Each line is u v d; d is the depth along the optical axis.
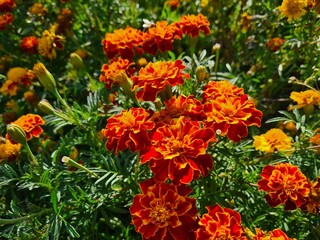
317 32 0.58
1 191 0.52
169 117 0.38
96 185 0.46
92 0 0.74
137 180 0.45
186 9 0.79
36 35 0.77
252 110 0.37
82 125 0.50
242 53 0.73
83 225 0.46
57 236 0.40
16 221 0.40
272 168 0.40
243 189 0.44
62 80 0.73
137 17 0.74
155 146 0.35
